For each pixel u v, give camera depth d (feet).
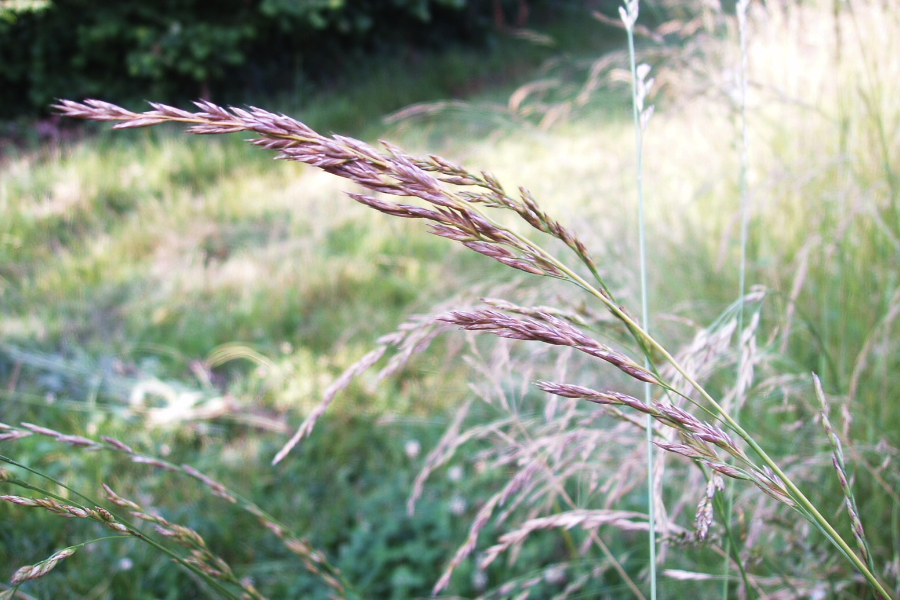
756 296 3.80
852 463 5.03
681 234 8.66
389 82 28.86
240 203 17.67
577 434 4.37
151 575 7.18
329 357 11.29
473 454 8.66
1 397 10.02
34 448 9.02
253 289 13.50
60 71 25.61
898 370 6.36
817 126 8.18
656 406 2.33
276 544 7.88
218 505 8.29
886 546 5.13
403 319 11.41
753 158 9.11
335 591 7.22
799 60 8.56
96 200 17.90
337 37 30.63
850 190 6.95
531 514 5.16
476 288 6.24
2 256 14.99
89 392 10.57
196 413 10.03
